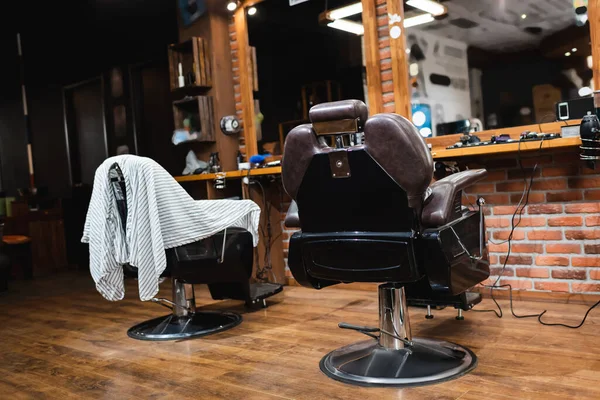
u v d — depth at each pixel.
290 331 2.81
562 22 3.35
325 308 3.29
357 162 1.84
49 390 2.20
